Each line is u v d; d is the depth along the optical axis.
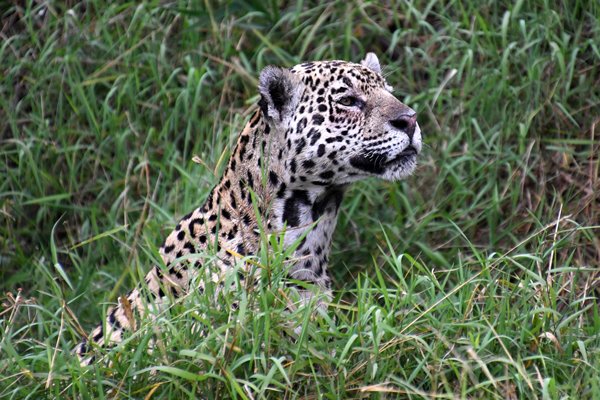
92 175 13.28
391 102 9.73
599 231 11.43
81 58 13.79
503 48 12.50
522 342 8.68
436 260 11.39
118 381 8.66
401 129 9.67
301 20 13.72
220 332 8.41
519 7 12.59
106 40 13.75
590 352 8.84
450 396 8.01
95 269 12.37
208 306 8.70
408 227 11.98
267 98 9.48
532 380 8.45
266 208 9.43
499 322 8.84
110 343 9.64
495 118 12.41
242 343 8.58
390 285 11.52
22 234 13.12
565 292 10.23
